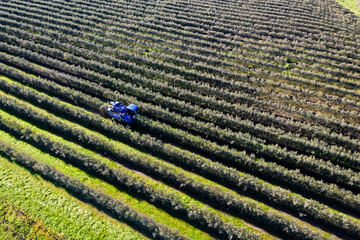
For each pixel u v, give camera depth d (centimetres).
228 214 2678
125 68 4634
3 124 3459
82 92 4194
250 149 3338
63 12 6475
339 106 4022
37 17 6178
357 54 5100
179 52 5016
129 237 2445
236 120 3575
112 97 3953
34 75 4500
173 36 5603
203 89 4153
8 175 2934
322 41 5547
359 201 2636
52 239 2420
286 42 5528
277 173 2962
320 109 3878
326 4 7381
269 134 3425
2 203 2678
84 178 2945
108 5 7094
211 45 5353
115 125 3438
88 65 4644
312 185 2825
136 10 6869
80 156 3041
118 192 2833
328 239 2447
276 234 2523
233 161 3180
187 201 2778
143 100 4084
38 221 2552
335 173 2948
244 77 4422
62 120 3691
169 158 3231
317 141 3303
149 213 2659
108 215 2617
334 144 3409
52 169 2898
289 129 3616
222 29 6022
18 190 2797
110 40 5269
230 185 2959
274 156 3228
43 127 3569
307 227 2438
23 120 3656
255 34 5922
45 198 2739
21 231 2470
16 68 4662
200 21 6431
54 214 2609
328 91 4262
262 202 2795
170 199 2656
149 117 3809
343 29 6047
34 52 4803
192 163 3075
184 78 4544
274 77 4550
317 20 6475
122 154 3116
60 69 4662
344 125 3534
